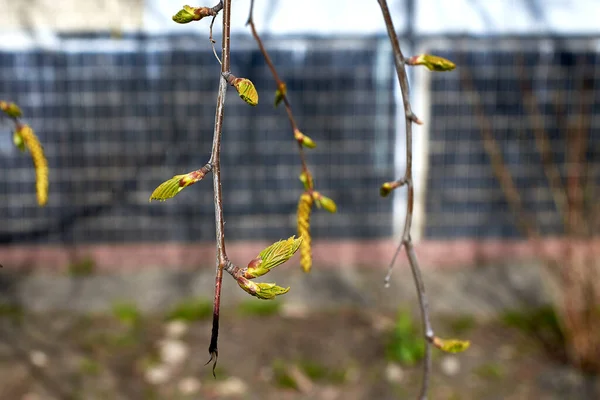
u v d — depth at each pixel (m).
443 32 4.99
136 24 4.88
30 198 5.00
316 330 4.09
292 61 4.97
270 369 3.64
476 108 5.06
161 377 3.55
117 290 4.67
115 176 5.04
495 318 4.25
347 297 4.58
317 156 5.11
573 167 4.13
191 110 5.00
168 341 3.93
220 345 3.89
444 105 5.07
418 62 1.09
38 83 4.89
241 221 5.13
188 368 3.65
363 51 5.00
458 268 5.09
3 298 4.49
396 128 5.10
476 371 3.62
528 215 5.17
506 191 5.04
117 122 4.98
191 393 3.41
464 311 4.36
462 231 5.23
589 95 5.05
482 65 5.03
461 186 5.18
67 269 5.01
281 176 5.11
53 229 5.04
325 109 5.05
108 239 5.10
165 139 5.02
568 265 3.80
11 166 4.96
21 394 3.31
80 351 3.78
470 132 5.12
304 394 3.42
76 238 5.07
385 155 5.13
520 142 5.11
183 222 5.11
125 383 3.48
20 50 4.85
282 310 4.36
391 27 1.11
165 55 4.93
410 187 1.14
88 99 4.95
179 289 4.68
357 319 4.25
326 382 3.52
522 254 5.21
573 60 5.04
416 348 3.73
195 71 4.96
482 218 5.22
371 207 5.18
